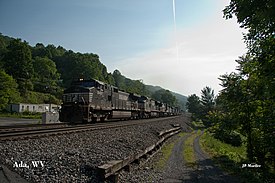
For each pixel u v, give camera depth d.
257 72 14.41
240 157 24.14
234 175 16.30
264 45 12.43
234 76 23.53
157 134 29.81
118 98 36.56
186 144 34.25
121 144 17.42
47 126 20.78
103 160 11.97
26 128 18.20
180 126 62.09
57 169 9.20
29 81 102.44
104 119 31.47
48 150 11.57
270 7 9.16
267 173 17.94
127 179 11.98
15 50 110.12
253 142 21.16
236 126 24.38
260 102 18.62
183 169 17.22
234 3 11.52
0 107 64.88
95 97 27.97
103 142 16.48
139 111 49.84
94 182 9.46
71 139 15.17
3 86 66.62
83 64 136.25
